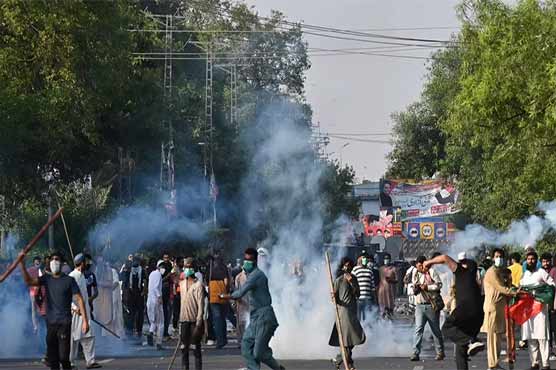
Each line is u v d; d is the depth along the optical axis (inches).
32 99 2380.7
